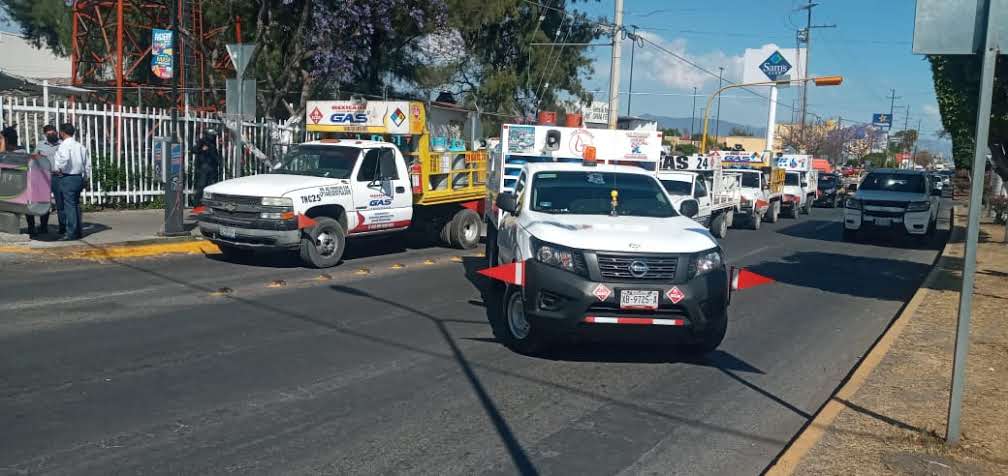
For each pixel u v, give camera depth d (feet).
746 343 29.73
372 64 85.30
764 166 100.73
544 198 28.86
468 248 51.78
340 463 16.75
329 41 68.54
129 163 58.29
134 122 58.08
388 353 25.53
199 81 84.33
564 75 124.06
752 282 25.89
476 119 56.39
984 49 16.52
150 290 33.50
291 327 28.32
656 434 19.39
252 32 76.02
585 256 23.53
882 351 27.55
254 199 39.22
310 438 18.06
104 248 41.52
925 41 17.13
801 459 17.31
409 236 53.06
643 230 25.16
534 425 19.58
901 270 54.39
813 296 41.39
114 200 57.21
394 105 46.60
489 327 29.81
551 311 23.82
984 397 22.27
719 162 75.66
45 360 22.89
